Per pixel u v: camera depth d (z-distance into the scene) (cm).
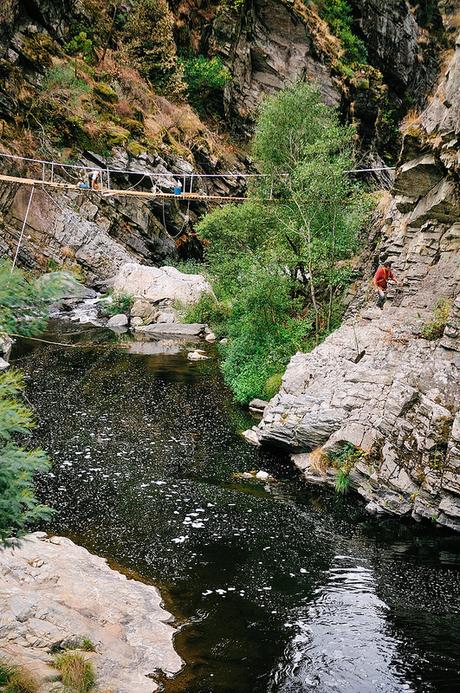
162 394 2277
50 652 830
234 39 5834
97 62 4991
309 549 1236
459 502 1320
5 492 605
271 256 2486
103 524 1290
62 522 1284
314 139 2677
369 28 6825
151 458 1664
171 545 1223
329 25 6619
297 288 2617
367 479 1460
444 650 933
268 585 1098
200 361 2831
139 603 999
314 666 885
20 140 4156
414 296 1864
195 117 5478
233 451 1745
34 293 620
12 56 4216
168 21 5338
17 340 3022
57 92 4456
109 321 3603
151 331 3488
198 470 1602
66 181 4294
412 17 7281
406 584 1121
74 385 2317
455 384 1468
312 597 1066
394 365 1667
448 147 1706
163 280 3856
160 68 5369
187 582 1096
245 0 5841
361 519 1378
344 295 2561
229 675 858
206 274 4259
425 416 1437
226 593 1066
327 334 2364
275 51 6112
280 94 2789
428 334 1692
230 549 1221
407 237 2030
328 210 2464
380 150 6769
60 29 4738
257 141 2798
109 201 4462
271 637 948
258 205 2783
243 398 2166
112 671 825
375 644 941
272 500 1451
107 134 4559
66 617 899
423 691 843
